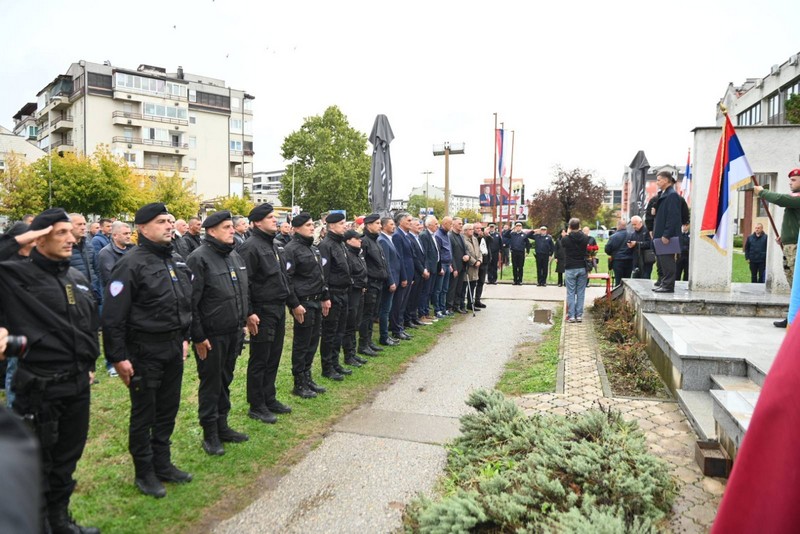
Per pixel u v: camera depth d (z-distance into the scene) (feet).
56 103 194.18
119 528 11.86
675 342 20.45
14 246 13.88
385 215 30.86
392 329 31.76
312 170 186.60
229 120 224.33
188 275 14.21
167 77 197.57
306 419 18.81
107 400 19.71
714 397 14.60
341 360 26.61
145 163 197.98
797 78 111.96
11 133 148.97
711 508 12.26
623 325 29.99
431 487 14.11
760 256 46.09
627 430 14.28
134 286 12.85
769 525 3.06
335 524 12.41
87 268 25.89
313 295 20.94
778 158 30.32
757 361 17.61
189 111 212.23
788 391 3.13
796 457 3.02
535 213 123.34
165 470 13.94
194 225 31.27
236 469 14.92
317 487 14.15
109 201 108.37
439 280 38.45
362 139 195.93
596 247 50.60
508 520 10.89
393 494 13.79
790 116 84.43
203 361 15.53
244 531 12.09
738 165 26.16
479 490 12.67
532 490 11.73
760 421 3.23
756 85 134.21
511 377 23.97
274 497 13.62
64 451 11.14
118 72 187.42
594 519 10.21
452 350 29.37
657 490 12.00
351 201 186.70
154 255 13.37
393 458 15.87
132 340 12.99
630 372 23.07
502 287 57.26
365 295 27.68
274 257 18.57
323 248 23.12
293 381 22.31
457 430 17.97
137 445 13.25
